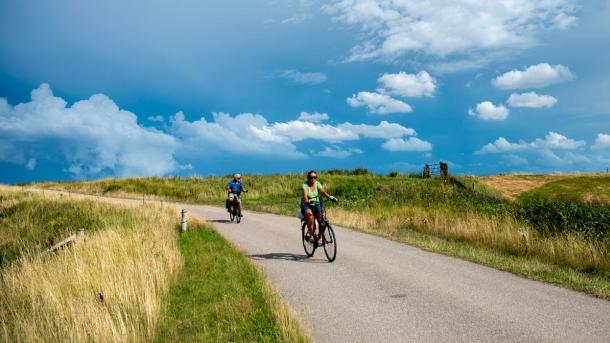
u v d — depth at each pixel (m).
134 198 36.84
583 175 35.66
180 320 6.44
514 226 14.42
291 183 41.12
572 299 6.96
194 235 14.62
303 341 5.29
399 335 5.60
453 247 12.28
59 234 18.06
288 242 13.47
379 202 25.66
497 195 30.28
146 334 5.80
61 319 6.26
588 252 10.69
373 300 7.09
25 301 8.13
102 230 14.67
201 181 47.03
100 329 5.58
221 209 26.88
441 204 22.03
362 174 48.09
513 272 8.98
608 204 26.56
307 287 7.95
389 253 11.28
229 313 6.44
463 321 6.02
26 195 32.28
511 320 6.00
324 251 11.34
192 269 9.50
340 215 20.16
